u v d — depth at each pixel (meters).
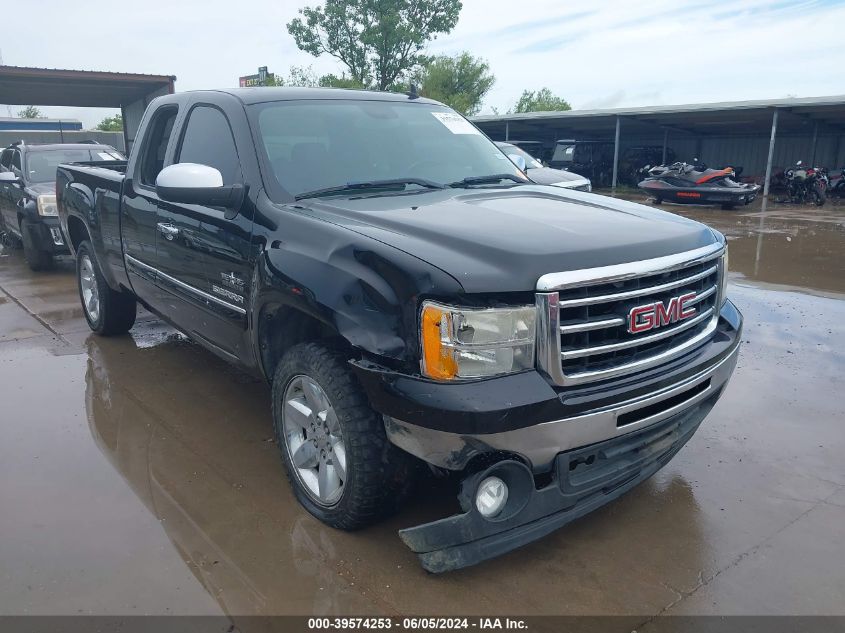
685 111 21.55
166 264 4.15
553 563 2.87
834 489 3.45
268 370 3.40
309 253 2.90
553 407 2.47
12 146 10.52
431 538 2.49
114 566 2.79
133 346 5.64
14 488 3.38
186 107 4.21
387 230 2.84
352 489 2.80
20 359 5.30
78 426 4.11
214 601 2.60
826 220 14.97
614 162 24.00
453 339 2.41
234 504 3.26
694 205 18.62
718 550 2.96
